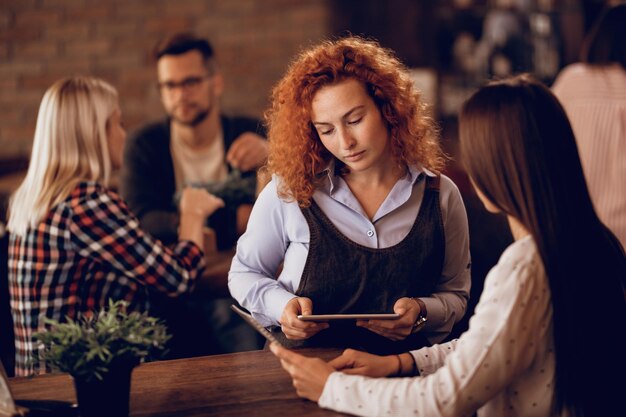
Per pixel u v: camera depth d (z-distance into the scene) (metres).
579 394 1.56
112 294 2.54
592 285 1.54
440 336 2.10
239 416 1.65
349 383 1.64
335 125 1.91
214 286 2.89
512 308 1.51
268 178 2.14
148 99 5.56
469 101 1.62
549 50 5.39
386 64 1.97
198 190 3.13
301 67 1.95
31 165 2.46
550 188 1.54
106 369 1.55
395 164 2.04
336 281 2.03
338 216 2.04
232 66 5.60
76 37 5.46
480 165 1.59
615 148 3.10
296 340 2.03
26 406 1.69
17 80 5.46
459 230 2.11
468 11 5.57
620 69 3.12
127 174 3.52
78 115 2.44
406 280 2.04
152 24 5.50
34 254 2.40
